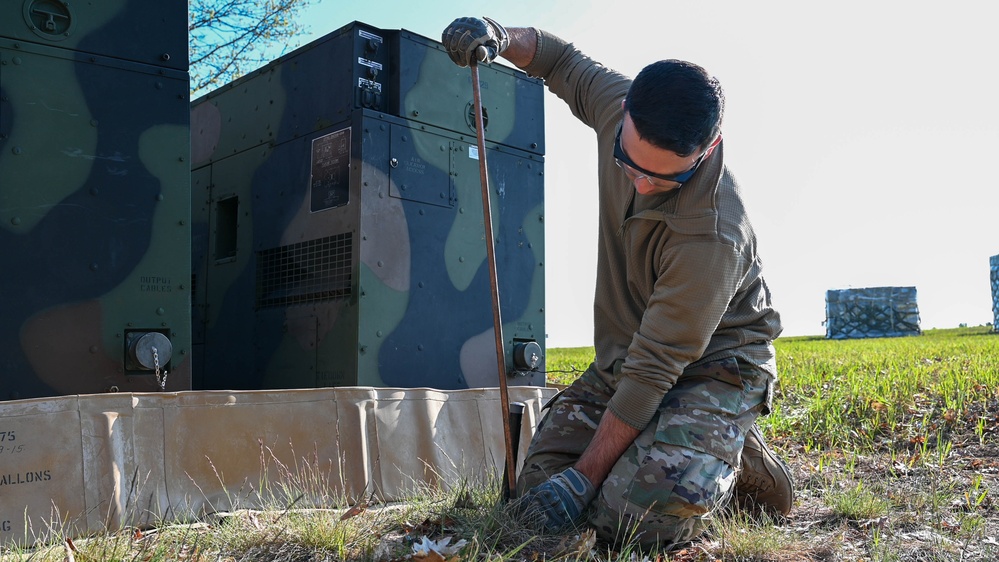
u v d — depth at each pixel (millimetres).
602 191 2994
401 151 4270
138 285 3420
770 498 3109
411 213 4285
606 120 2975
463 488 3070
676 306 2547
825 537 2855
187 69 3615
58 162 3262
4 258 3129
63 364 3232
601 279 3074
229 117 5074
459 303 4457
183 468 3189
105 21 3404
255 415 3400
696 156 2424
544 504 2654
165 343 3412
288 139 4574
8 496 2793
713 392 2723
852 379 7273
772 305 2943
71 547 2465
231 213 5133
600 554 2602
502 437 4086
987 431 5277
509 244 4758
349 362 4055
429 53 4445
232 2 11617
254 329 4707
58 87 3279
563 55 3246
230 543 2656
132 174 3434
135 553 2578
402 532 2729
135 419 3119
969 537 2867
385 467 3656
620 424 2668
